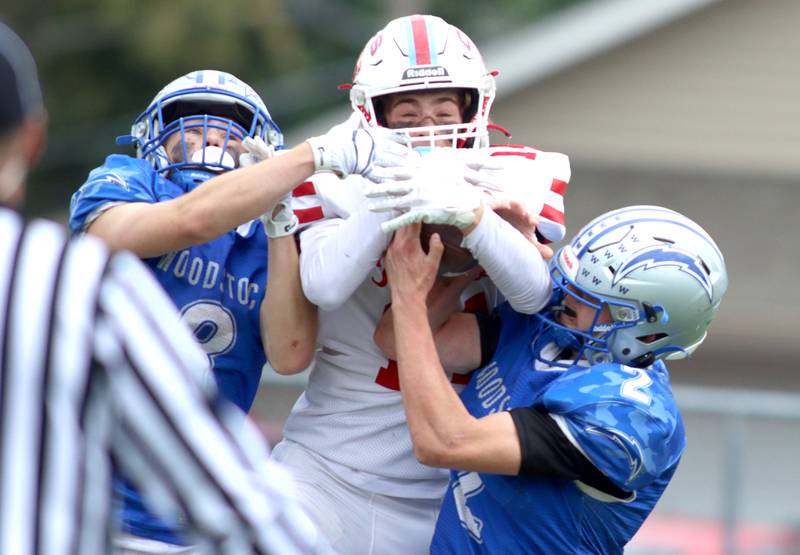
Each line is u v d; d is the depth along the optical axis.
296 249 12.63
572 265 12.21
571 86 50.19
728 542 25.11
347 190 12.63
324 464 13.45
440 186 11.64
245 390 13.32
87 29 80.94
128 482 12.43
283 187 11.72
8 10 80.50
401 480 13.41
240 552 8.33
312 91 82.44
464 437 11.54
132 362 8.15
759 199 51.22
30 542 7.85
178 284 12.77
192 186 13.12
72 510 7.93
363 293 13.16
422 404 11.60
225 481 8.28
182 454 8.22
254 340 13.12
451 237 12.13
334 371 13.47
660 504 27.91
